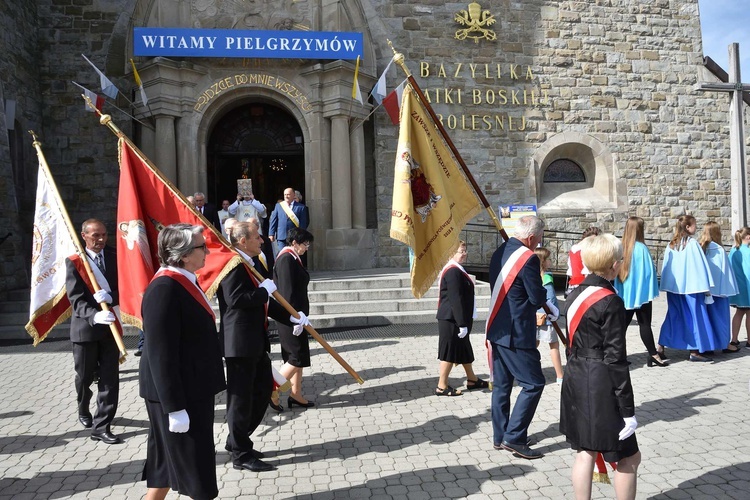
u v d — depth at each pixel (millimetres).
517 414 3979
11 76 11000
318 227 12141
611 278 3098
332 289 9766
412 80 4438
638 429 4461
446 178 4605
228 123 13203
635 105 14211
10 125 10750
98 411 4387
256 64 12102
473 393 5461
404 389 5605
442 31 13461
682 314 6461
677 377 5926
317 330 8438
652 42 14391
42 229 4723
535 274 3955
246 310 3908
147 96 11562
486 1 13703
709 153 14469
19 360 6957
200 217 4031
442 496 3418
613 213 13898
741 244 7238
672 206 14242
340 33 11969
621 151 14094
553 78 13891
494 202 13492
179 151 11742
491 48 13672
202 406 2836
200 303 2930
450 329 5289
